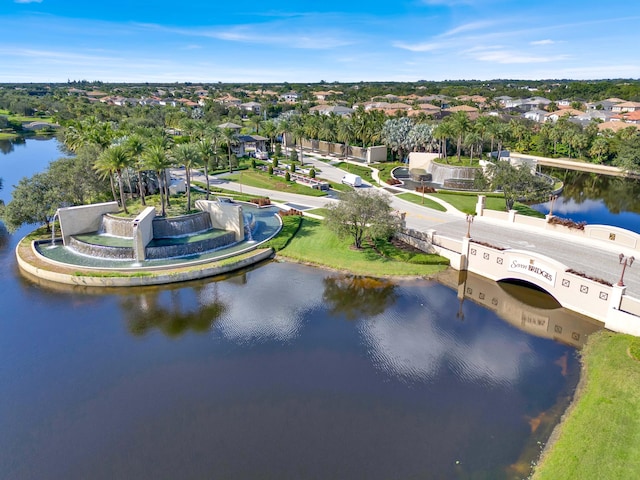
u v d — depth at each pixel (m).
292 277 47.28
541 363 32.31
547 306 40.81
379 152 113.62
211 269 46.72
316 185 83.19
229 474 22.27
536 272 42.19
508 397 28.47
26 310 39.41
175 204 60.78
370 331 36.72
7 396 28.39
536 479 21.98
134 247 48.03
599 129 137.88
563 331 36.69
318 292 43.88
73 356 32.81
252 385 29.47
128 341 34.94
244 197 75.00
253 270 48.88
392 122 111.38
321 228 60.34
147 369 31.28
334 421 26.12
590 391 28.42
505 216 59.09
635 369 28.97
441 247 50.69
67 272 44.91
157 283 44.72
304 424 25.83
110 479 22.12
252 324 37.66
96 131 69.19
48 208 54.28
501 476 22.28
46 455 23.69
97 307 40.25
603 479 20.72
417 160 102.19
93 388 29.20
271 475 22.19
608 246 48.47
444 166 90.69
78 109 174.75
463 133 94.31
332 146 128.62
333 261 50.28
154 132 90.06
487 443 24.53
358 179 85.31
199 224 55.47
